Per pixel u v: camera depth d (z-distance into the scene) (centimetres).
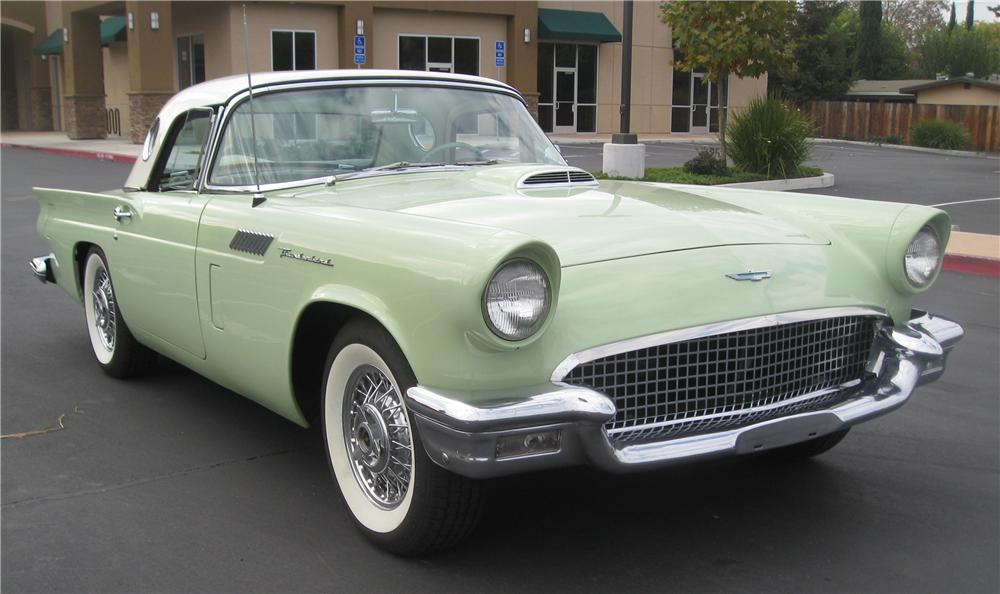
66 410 459
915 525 339
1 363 544
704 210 352
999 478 385
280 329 328
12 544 318
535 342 263
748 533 330
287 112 396
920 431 445
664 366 287
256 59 2491
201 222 380
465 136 432
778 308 302
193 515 341
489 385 258
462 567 303
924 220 340
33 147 2561
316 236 313
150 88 2486
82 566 303
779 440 295
